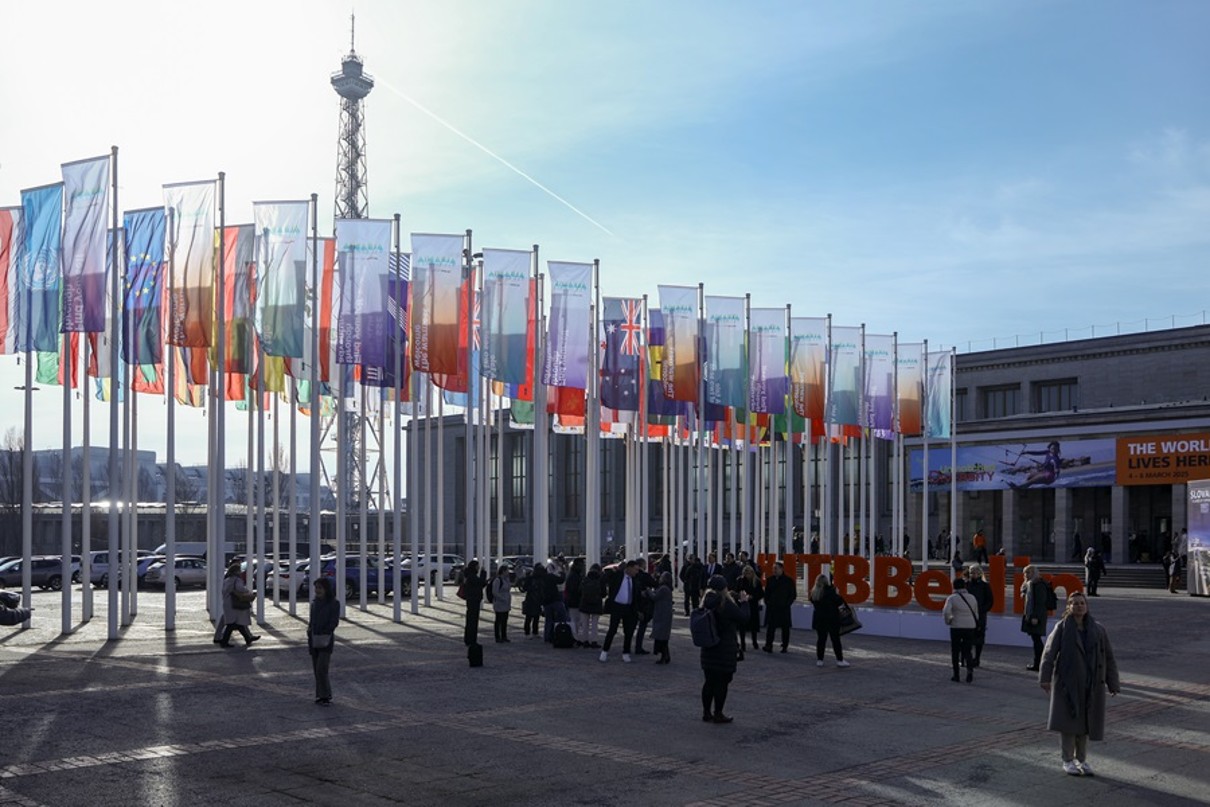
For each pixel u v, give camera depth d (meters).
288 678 22.11
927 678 23.48
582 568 29.14
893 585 32.44
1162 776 14.29
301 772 13.88
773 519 47.00
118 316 32.34
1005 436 73.81
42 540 108.44
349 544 104.38
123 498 35.78
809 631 33.28
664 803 12.65
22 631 31.48
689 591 37.66
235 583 27.95
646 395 42.59
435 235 34.31
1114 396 80.81
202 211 31.06
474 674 23.31
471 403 41.47
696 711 18.91
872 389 46.66
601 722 17.73
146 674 22.45
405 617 38.00
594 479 42.12
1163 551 67.31
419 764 14.45
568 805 12.54
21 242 31.16
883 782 13.84
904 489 80.44
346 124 114.38
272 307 32.72
